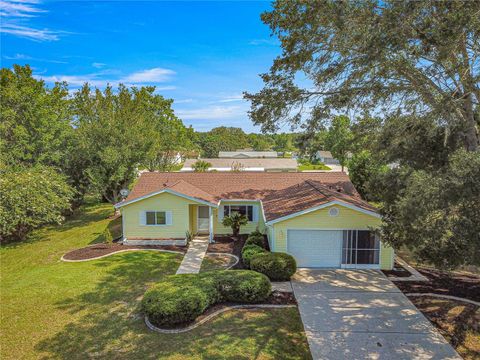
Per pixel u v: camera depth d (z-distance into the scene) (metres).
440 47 10.59
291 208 16.66
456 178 8.60
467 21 9.55
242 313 11.29
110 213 29.08
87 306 11.95
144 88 39.25
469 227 8.31
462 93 12.70
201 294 10.92
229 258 16.97
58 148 29.05
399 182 13.22
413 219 9.98
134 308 11.77
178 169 55.59
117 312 11.48
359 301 12.23
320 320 10.84
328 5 12.05
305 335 9.95
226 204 21.52
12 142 26.69
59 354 9.14
